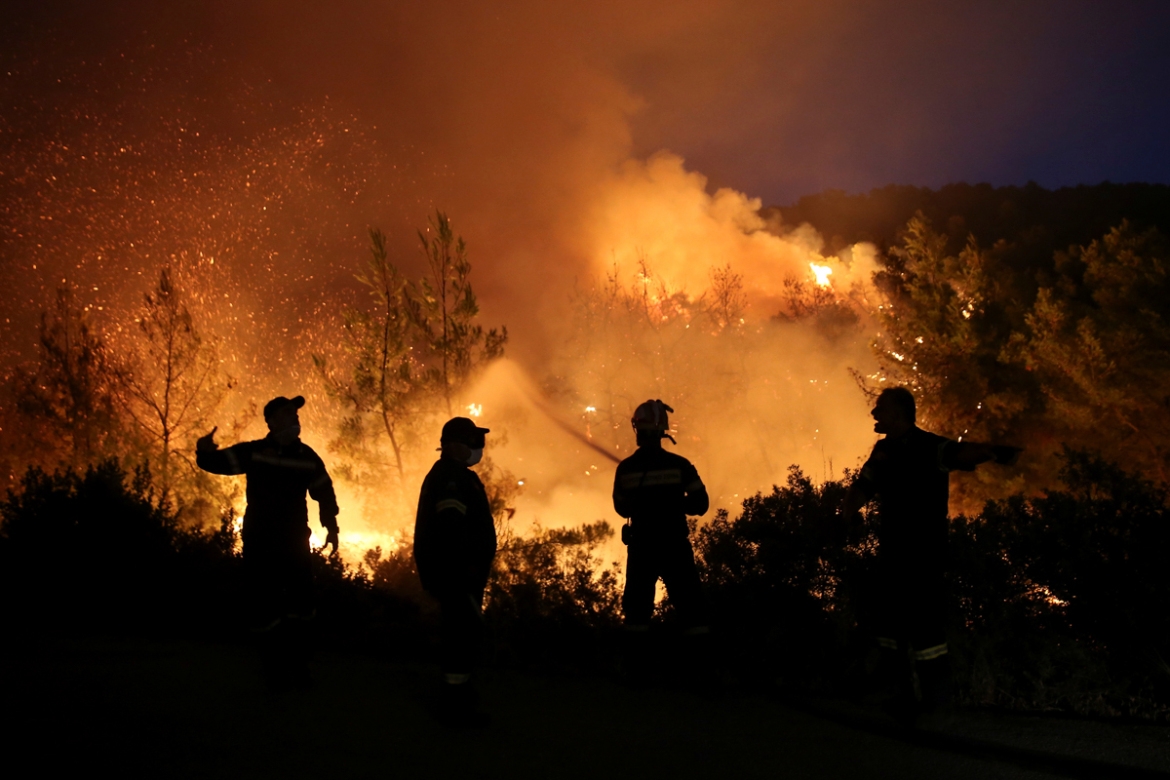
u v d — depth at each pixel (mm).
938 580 4762
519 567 9109
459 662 4641
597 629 6922
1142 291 21031
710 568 6711
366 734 4395
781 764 4172
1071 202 54250
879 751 4391
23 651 6145
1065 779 4023
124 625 7879
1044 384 21641
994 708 5344
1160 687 5750
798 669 6109
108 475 8492
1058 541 6051
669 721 4914
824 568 6406
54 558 8039
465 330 12078
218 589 7891
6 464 13406
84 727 4246
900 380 25094
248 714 4633
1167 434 20359
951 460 4746
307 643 5301
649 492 5742
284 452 5258
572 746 4363
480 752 4207
